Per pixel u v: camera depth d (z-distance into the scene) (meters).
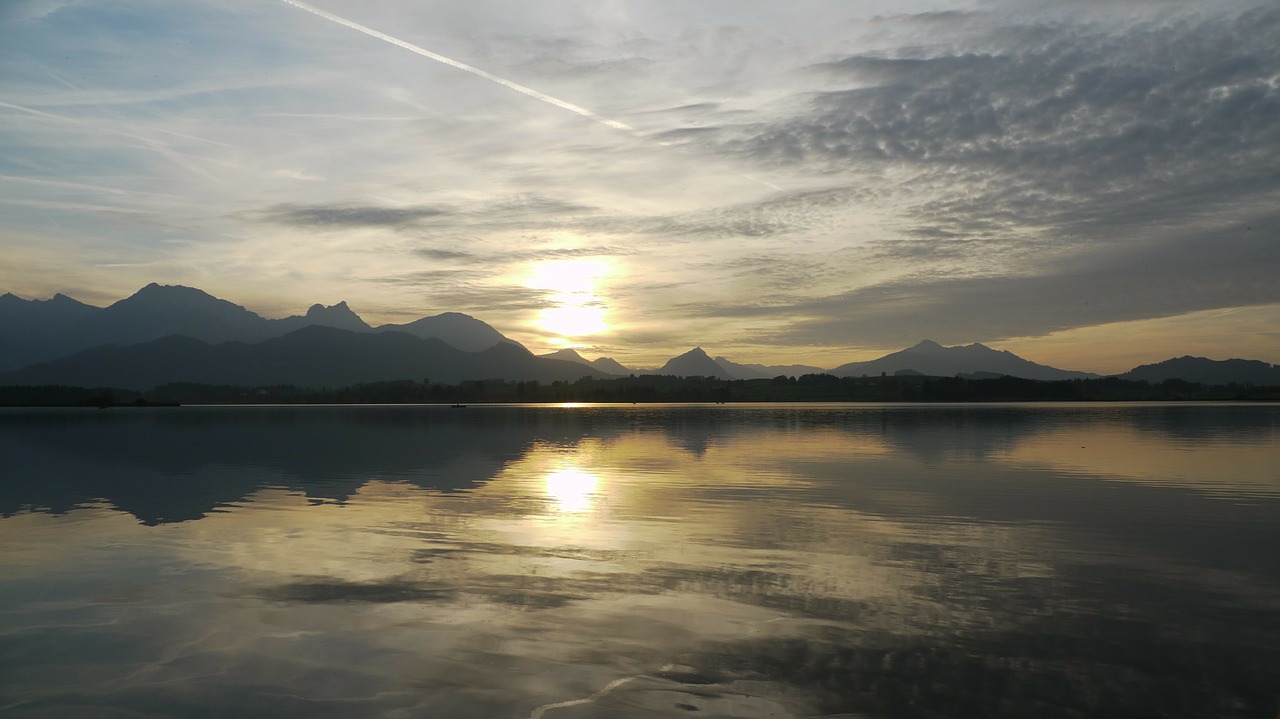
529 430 65.81
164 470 31.59
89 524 18.91
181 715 8.23
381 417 107.00
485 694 8.73
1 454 40.34
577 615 11.56
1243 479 28.14
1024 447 43.47
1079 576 13.88
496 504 22.06
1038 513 20.56
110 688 8.90
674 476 29.05
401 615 11.55
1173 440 49.16
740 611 11.77
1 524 18.95
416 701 8.55
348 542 16.72
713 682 9.09
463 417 106.25
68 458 37.59
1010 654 10.03
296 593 12.75
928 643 10.41
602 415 113.56
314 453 40.22
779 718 8.20
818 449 42.41
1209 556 15.50
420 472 30.59
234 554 15.57
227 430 66.88
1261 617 11.56
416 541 16.83
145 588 13.02
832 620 11.34
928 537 17.34
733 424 76.94
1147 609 11.94
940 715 8.29
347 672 9.37
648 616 11.52
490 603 12.17
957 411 123.88
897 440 49.81
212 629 10.94
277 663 9.65
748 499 23.06
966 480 27.86
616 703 8.52
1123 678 9.27
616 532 17.88
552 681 9.10
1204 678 9.28
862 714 8.30
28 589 12.98
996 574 14.02
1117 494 24.14
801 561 14.98
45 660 9.76
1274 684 9.11
